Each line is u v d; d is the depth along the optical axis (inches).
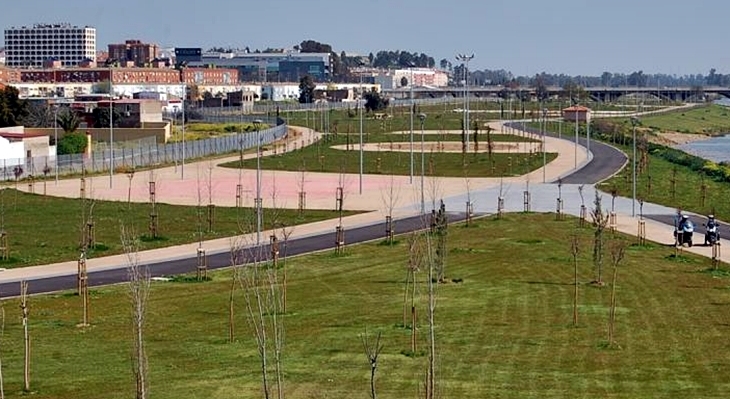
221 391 2370.8
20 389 2405.3
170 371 2551.7
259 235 4483.3
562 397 2316.7
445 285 3735.2
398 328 3024.1
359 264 4242.1
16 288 3791.8
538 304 3380.9
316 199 6707.7
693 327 3041.3
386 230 5123.0
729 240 4943.4
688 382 2445.9
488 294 3558.1
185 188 7352.4
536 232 5147.6
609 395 2333.9
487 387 2391.7
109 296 3612.2
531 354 2706.7
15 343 2876.5
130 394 2358.5
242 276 3553.2
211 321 3154.5
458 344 2817.4
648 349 2770.7
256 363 2623.0
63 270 4188.0
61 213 5930.1
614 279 3412.9
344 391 2364.7
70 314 3294.8
